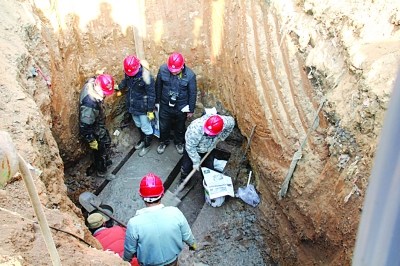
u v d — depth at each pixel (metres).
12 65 4.17
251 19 5.36
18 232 2.79
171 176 6.12
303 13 4.72
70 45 5.42
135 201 5.82
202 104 6.47
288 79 4.81
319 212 4.43
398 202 1.05
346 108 4.02
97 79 5.11
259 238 5.51
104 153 5.77
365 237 1.12
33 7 4.93
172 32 6.16
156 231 3.56
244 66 5.41
